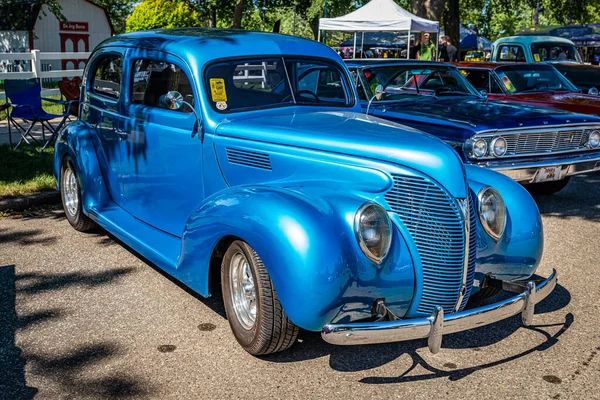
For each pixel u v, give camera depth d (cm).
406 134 390
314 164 392
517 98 965
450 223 358
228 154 436
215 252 407
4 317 440
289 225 336
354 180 376
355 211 346
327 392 350
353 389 353
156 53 496
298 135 402
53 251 579
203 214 388
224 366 376
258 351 375
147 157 513
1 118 1263
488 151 684
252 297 381
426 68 874
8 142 1025
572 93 1005
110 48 569
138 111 516
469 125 686
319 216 341
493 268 407
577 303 478
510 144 700
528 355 395
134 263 550
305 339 412
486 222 395
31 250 580
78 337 412
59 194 741
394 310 364
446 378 367
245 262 382
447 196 356
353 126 416
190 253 401
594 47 2878
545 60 1457
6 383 356
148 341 407
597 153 762
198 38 489
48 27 2716
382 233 344
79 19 2838
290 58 495
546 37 1502
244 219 355
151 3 3494
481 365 382
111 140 563
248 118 455
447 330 339
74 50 2841
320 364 380
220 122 446
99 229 640
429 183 357
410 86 852
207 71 455
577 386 359
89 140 596
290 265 330
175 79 477
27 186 744
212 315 448
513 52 1505
